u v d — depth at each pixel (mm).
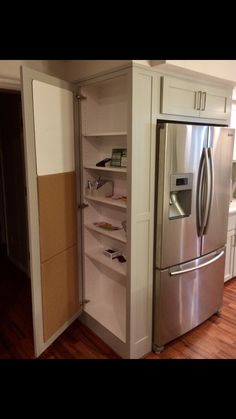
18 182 3578
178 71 2012
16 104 3354
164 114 2053
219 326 2705
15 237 3941
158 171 2084
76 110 2352
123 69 1892
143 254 2139
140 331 2242
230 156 2611
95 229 2494
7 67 2178
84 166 2475
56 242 2252
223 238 2752
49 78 2016
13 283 3500
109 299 2773
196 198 2316
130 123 1883
